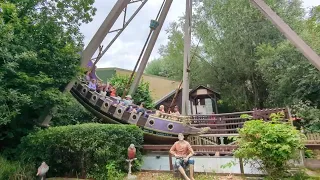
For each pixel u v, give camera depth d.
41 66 7.49
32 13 7.77
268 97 17.94
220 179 6.23
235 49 18.58
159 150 8.71
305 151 8.09
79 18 8.53
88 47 9.52
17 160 6.86
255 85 19.41
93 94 10.09
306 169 6.50
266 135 5.58
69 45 8.09
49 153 6.87
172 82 23.62
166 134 9.23
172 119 9.52
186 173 6.29
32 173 6.45
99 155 6.62
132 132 7.46
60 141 6.79
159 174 7.00
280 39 17.34
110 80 14.66
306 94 11.74
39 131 7.29
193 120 12.07
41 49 7.54
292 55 13.05
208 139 10.02
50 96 7.13
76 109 10.85
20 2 7.43
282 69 13.72
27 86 6.70
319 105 11.35
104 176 6.51
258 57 17.64
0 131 7.35
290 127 5.88
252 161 6.43
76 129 6.79
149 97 14.72
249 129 5.82
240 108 20.34
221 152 7.36
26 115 7.97
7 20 6.87
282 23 8.53
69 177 6.81
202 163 7.38
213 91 18.03
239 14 18.06
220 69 20.45
